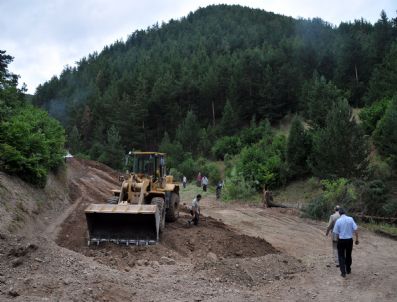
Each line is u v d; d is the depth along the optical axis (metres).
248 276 9.45
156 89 66.25
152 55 98.69
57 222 13.72
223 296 7.82
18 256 8.10
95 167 37.09
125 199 13.23
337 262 10.90
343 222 10.06
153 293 7.60
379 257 12.70
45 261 8.09
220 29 124.19
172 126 63.59
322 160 25.25
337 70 57.28
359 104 51.31
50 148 18.34
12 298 6.39
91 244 11.41
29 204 13.44
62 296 6.65
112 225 11.68
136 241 11.43
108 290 7.26
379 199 20.02
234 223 18.39
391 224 19.00
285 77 58.00
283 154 33.91
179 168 45.31
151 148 63.56
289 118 55.50
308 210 20.88
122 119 60.81
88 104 74.75
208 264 9.88
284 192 30.34
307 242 14.93
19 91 26.31
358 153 23.52
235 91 60.09
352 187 20.77
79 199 19.25
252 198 29.20
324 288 8.99
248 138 47.34
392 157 24.19
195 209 15.40
